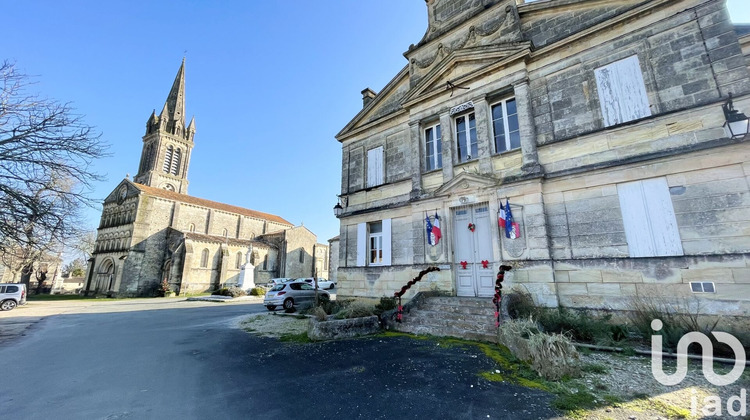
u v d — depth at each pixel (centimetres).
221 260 3969
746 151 664
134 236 3816
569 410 384
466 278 1024
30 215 993
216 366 632
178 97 6228
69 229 1092
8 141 955
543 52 973
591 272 795
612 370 512
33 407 432
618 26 870
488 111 1061
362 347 741
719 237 667
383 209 1293
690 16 779
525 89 979
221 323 1289
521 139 956
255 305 2289
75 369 620
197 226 4566
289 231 4859
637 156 777
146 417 397
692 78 755
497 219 961
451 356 630
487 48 1065
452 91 1153
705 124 719
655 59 809
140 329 1154
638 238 754
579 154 868
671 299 691
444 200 1097
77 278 5791
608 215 799
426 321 893
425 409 404
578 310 793
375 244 1328
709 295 656
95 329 1166
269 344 836
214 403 439
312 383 513
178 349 797
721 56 730
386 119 1384
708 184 694
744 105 687
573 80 918
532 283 856
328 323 855
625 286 747
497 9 1124
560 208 872
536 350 521
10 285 2128
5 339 976
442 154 1141
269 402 439
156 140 5619
